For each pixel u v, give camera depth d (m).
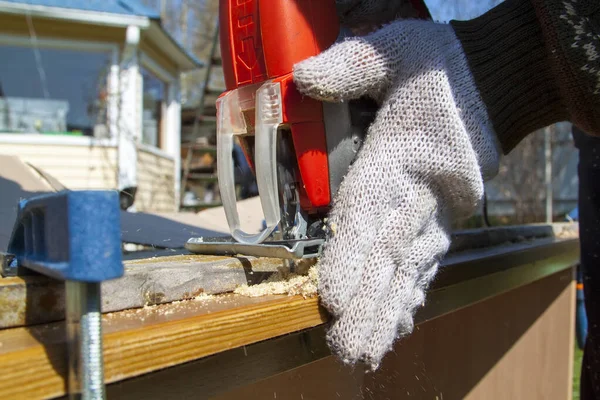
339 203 0.85
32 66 6.93
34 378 0.48
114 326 0.57
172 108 8.59
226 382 0.67
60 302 0.62
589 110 0.98
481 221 5.96
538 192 10.61
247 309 0.67
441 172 0.86
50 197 0.50
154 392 0.59
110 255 0.46
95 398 0.48
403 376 1.44
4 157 2.12
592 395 1.69
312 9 0.90
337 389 1.28
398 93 0.88
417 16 1.12
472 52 0.97
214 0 17.08
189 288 0.75
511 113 1.01
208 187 10.32
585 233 1.73
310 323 0.77
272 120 0.86
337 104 0.91
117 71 6.88
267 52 0.88
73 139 6.73
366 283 0.81
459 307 1.21
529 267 1.68
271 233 0.91
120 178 6.88
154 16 6.72
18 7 6.10
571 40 0.92
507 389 2.00
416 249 0.87
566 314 2.42
